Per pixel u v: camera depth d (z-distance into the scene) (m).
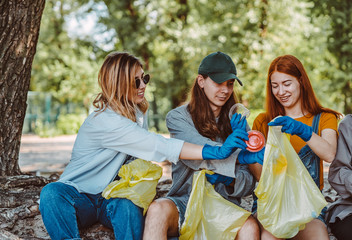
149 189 2.65
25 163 8.00
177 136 2.96
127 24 21.44
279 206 2.52
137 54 22.41
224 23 19.28
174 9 21.02
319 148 2.75
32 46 4.07
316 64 19.36
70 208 2.70
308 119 3.04
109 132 2.80
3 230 2.95
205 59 2.94
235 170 2.85
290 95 2.99
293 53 18.50
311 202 2.51
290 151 2.60
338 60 18.72
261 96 18.83
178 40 19.69
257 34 18.61
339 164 2.80
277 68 2.98
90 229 2.94
